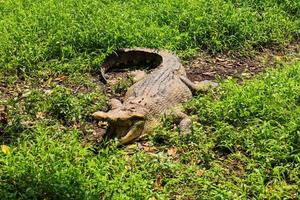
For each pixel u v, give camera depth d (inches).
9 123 296.0
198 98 318.3
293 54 400.5
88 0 446.6
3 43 378.0
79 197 225.6
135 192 233.0
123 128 276.8
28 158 249.9
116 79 360.8
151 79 320.8
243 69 377.4
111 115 270.7
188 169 252.1
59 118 302.4
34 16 416.5
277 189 239.1
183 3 444.8
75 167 246.2
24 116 299.7
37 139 266.4
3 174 240.2
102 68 363.6
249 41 407.5
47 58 373.7
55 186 228.8
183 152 271.0
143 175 248.2
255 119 285.3
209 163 260.2
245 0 463.2
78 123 299.0
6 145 273.7
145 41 393.1
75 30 387.5
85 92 337.7
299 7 459.2
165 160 259.9
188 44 399.5
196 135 275.7
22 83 348.5
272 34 418.9
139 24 407.5
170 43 394.3
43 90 338.0
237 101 298.0
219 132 278.1
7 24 406.6
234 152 269.9
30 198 227.8
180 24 417.4
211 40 402.0
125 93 329.7
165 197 234.8
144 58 377.1
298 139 265.6
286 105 297.4
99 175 238.4
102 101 317.1
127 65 382.3
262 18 441.4
